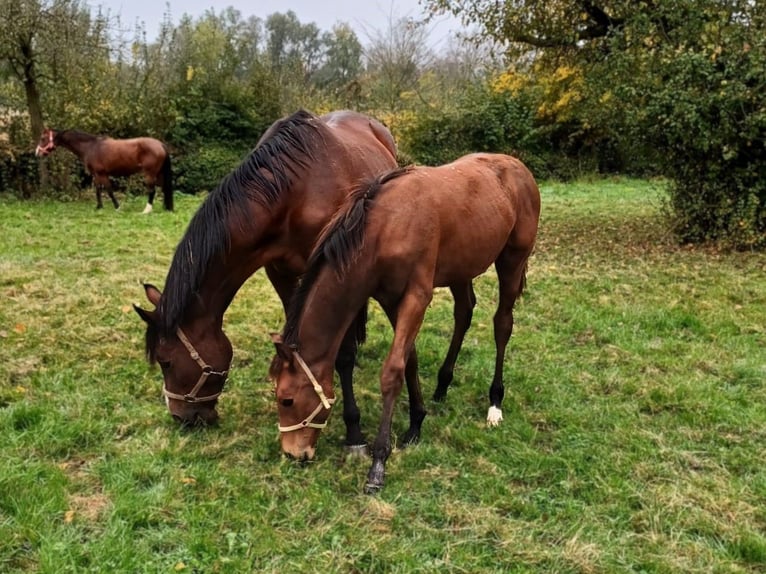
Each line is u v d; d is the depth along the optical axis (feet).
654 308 16.76
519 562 7.13
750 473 9.08
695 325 15.55
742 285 19.07
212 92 50.42
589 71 27.86
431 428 10.44
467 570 6.99
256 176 9.45
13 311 15.69
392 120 58.18
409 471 9.02
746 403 11.32
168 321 9.03
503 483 8.75
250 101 51.78
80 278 19.11
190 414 9.85
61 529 7.44
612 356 13.74
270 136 10.19
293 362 8.29
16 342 13.61
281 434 8.80
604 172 59.21
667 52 22.53
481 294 19.38
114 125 45.70
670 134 23.30
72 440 9.57
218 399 11.09
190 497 8.26
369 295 8.62
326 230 8.48
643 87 23.40
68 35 38.91
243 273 9.69
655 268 21.70
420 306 8.69
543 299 18.10
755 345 14.25
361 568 7.05
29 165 40.88
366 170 10.89
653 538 7.51
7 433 9.70
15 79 43.91
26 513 7.67
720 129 22.03
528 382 12.34
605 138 57.57
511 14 27.61
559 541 7.56
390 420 8.68
